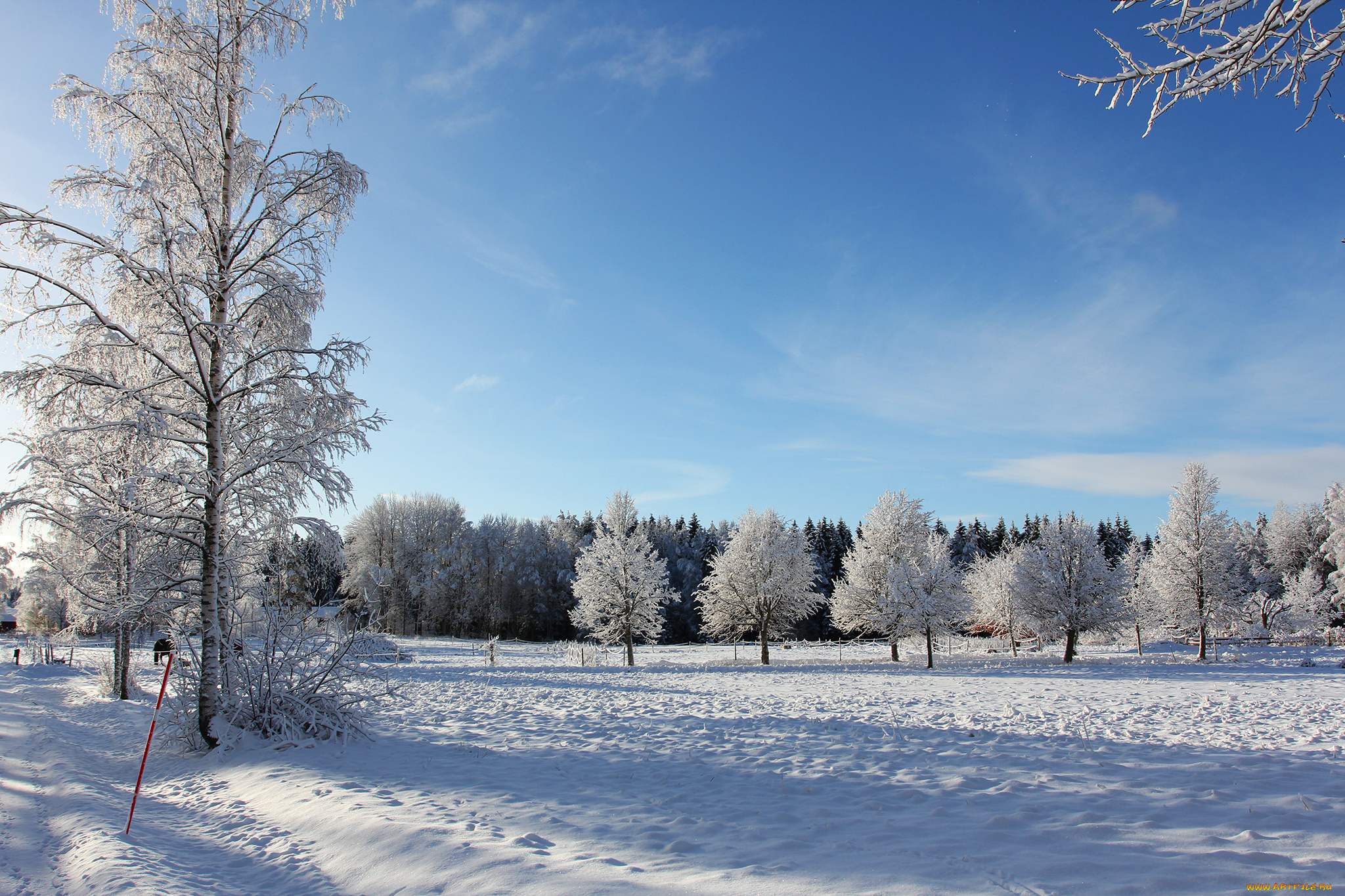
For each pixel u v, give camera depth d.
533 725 13.46
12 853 6.91
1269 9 3.93
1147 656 36.25
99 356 11.05
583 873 5.13
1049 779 8.12
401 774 9.15
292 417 12.02
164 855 6.58
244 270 11.98
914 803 7.26
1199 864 5.04
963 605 32.62
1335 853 5.30
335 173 12.34
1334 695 17.11
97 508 11.12
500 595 68.88
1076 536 34.00
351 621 12.77
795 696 18.59
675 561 71.19
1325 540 63.06
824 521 88.25
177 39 11.52
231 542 12.27
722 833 6.28
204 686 11.24
